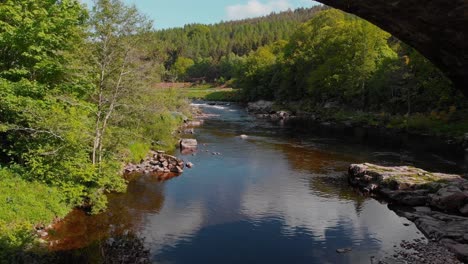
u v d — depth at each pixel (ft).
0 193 54.80
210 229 60.70
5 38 64.44
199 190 80.48
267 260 51.11
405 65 181.06
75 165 65.62
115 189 73.77
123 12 71.56
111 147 74.69
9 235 47.21
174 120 158.20
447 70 34.68
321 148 126.62
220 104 325.01
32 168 61.72
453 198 69.10
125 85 73.61
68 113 66.85
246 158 111.24
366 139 144.46
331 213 69.05
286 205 72.59
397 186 79.36
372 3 31.14
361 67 203.62
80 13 71.15
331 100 237.45
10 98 62.13
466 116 153.17
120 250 52.13
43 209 56.54
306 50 276.62
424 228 61.72
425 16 30.32
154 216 65.21
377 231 61.36
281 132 161.89
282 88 281.33
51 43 68.28
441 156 114.01
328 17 295.48
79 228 58.29
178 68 542.98
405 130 160.45
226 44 639.76
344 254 53.16
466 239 55.93
